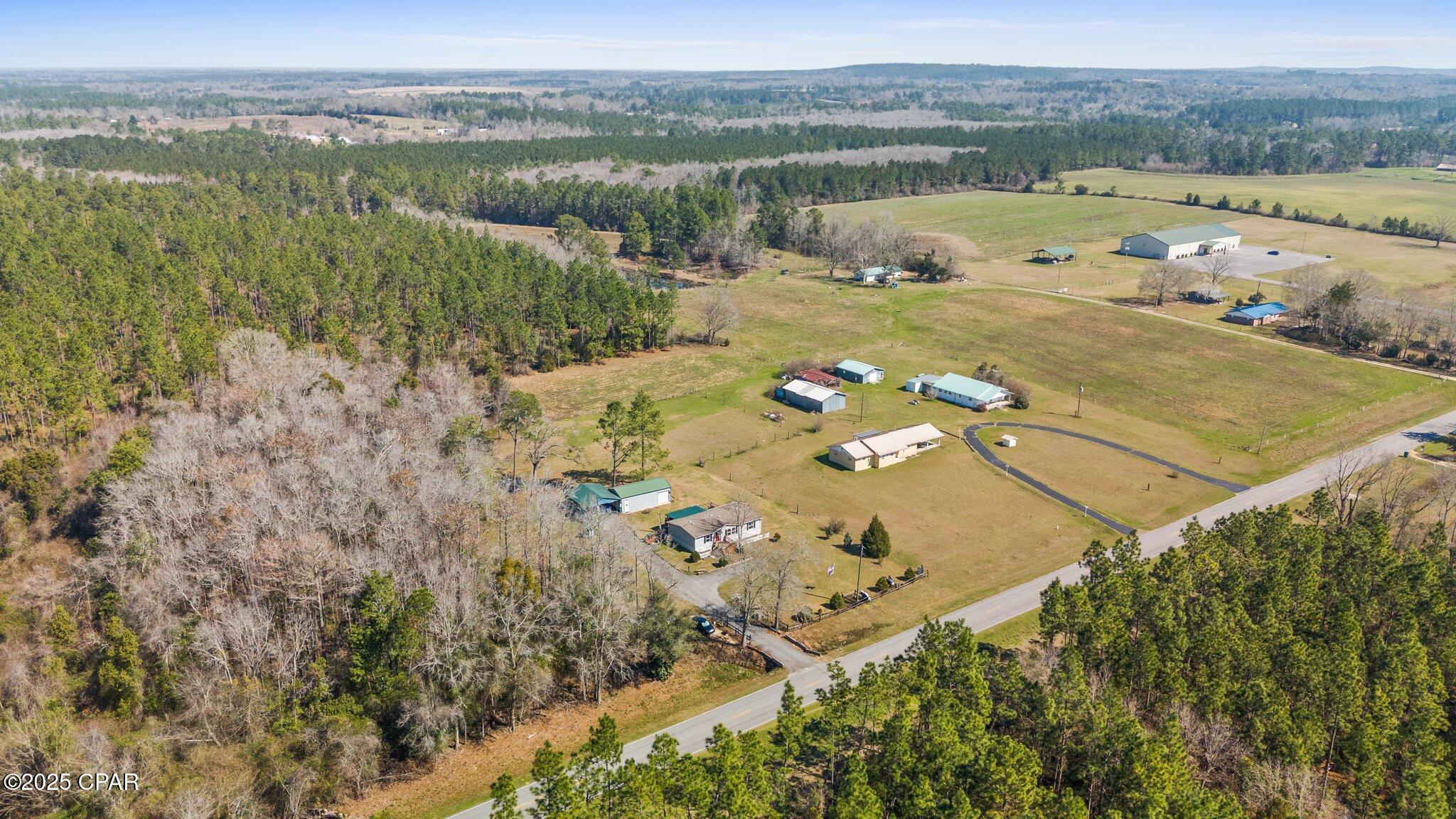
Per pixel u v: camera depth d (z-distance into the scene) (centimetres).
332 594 9050
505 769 7431
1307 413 15425
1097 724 6656
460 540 9475
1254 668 7519
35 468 11244
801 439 14500
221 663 7788
